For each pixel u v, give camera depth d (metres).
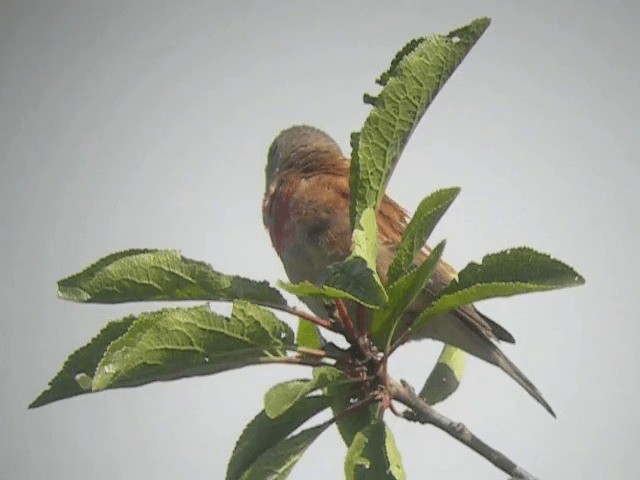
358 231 4.05
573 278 3.96
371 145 4.41
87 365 4.20
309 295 4.08
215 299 4.32
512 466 4.43
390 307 4.41
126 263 4.15
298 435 4.39
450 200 4.31
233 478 4.31
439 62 4.38
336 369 4.19
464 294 4.18
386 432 4.18
